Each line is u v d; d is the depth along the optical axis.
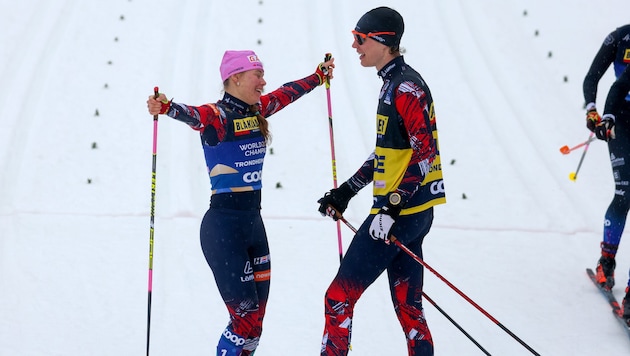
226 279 14.44
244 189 14.59
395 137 14.41
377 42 14.55
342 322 14.82
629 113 18.89
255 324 14.72
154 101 13.08
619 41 20.09
